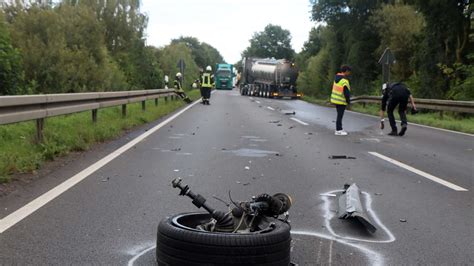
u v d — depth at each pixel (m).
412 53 40.25
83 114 16.56
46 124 12.59
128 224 5.75
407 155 11.79
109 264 4.56
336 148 12.79
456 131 18.19
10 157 8.52
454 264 4.74
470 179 8.89
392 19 42.06
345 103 16.14
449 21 32.22
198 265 3.91
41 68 29.19
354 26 48.75
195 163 9.95
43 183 7.72
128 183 7.91
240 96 54.56
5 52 19.38
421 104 24.91
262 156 11.12
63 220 5.85
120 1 42.44
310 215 6.32
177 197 7.03
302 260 4.75
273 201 4.63
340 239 5.41
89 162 9.69
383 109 16.78
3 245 4.97
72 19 33.72
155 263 4.59
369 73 48.06
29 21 30.34
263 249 3.96
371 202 7.08
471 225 6.03
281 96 50.09
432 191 7.86
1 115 8.55
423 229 5.84
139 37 43.41
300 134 15.98
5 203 6.51
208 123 19.14
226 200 6.93
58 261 4.60
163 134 14.90
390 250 5.09
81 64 30.84
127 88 37.69
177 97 34.56
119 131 14.83
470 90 30.41
